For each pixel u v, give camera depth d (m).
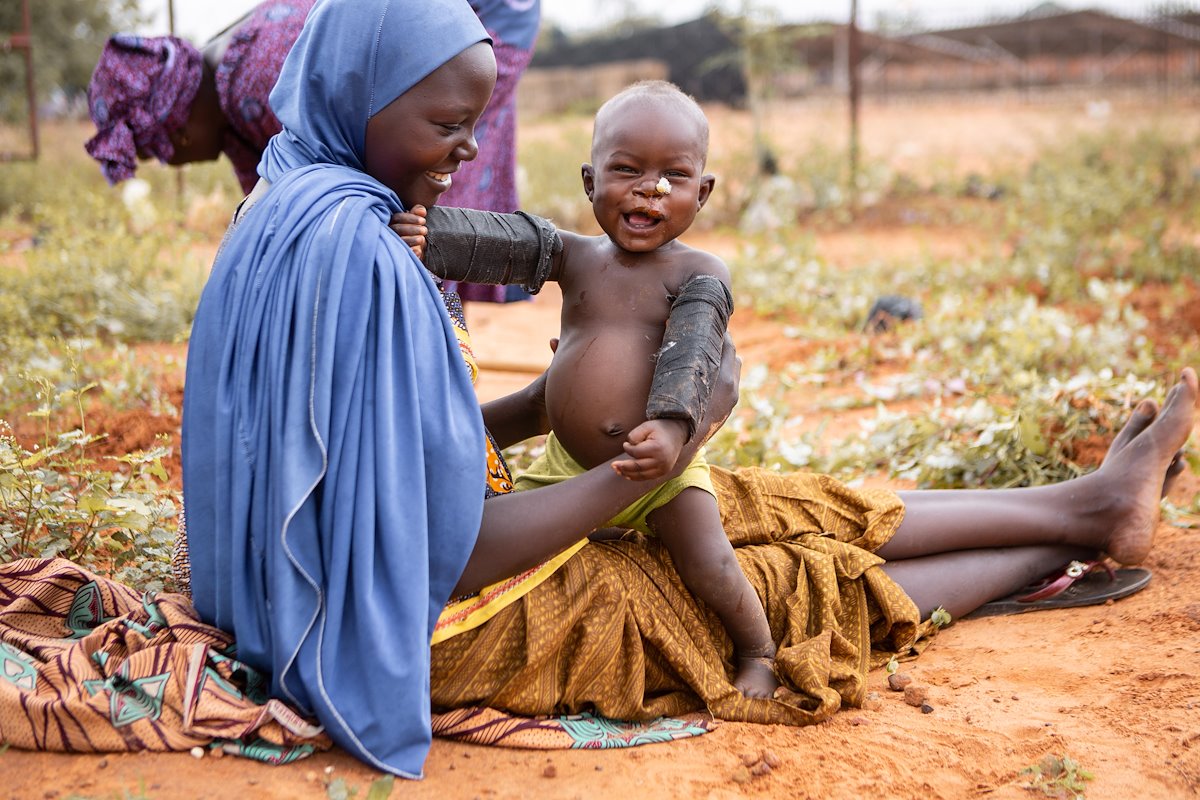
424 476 2.60
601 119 2.97
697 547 3.00
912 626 3.33
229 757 2.56
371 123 2.76
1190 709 3.03
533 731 2.77
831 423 6.39
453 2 2.79
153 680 2.60
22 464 3.62
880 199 15.75
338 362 2.56
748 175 15.81
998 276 10.14
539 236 3.02
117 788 2.41
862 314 9.04
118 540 3.73
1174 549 4.15
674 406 2.61
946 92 39.47
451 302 3.15
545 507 2.77
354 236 2.62
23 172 14.77
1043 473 4.86
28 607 2.89
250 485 2.59
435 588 2.66
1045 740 2.90
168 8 10.53
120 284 7.99
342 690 2.55
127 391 5.91
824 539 3.40
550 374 3.08
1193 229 11.70
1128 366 6.66
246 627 2.63
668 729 2.88
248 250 2.68
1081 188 13.42
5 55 18.27
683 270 3.02
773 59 16.86
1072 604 3.80
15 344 6.38
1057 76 39.44
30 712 2.51
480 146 5.08
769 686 3.05
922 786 2.69
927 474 5.09
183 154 4.79
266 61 4.46
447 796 2.52
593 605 2.91
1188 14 36.19
